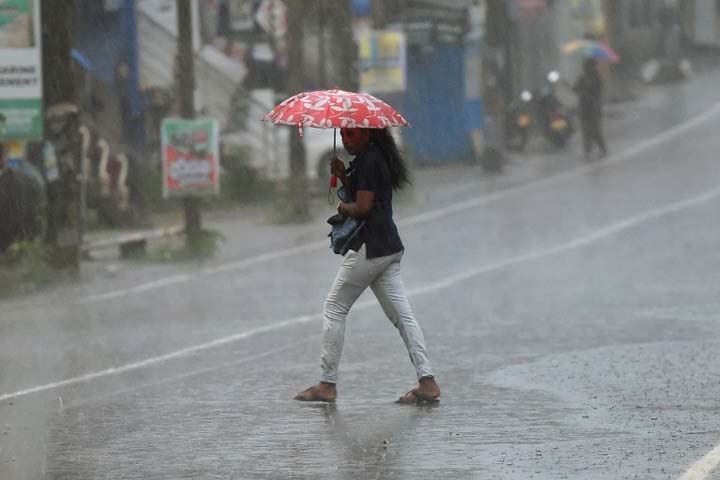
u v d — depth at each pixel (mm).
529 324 32500
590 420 21875
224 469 19031
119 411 23375
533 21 107750
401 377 26234
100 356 29391
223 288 41031
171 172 49469
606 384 24891
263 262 47594
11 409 23688
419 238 52688
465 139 87312
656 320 32562
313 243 53125
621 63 136875
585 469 18656
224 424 22141
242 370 27406
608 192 67688
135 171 60625
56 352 30062
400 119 23156
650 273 41250
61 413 23266
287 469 18969
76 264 43875
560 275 41469
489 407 23094
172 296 39469
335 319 23875
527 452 19719
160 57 74812
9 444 20844
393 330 32281
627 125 105188
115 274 44875
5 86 43125
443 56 86688
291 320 34188
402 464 19109
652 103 118500
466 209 63031
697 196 64188
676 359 27297
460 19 86688
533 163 85750
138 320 34906
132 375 27031
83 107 60906
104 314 36125
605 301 35906
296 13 62250
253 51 79000
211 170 49625
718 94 122500
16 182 43656
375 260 23297
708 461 18969
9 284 41562
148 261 48312
